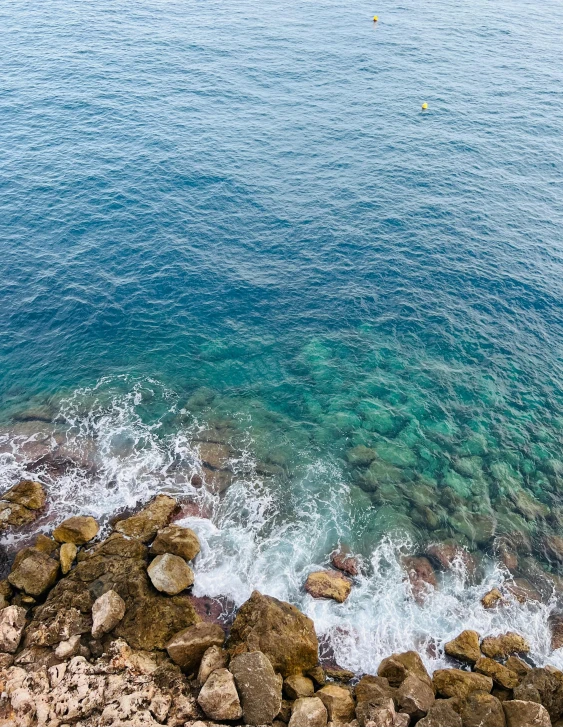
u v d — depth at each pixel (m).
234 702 18.03
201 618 22.06
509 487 28.06
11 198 44.97
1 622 20.09
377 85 65.31
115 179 47.75
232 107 59.53
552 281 39.81
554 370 34.22
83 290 38.09
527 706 18.72
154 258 40.75
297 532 25.78
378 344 35.72
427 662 21.44
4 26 75.00
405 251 42.06
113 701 18.00
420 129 56.84
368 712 18.27
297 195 47.44
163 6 86.50
